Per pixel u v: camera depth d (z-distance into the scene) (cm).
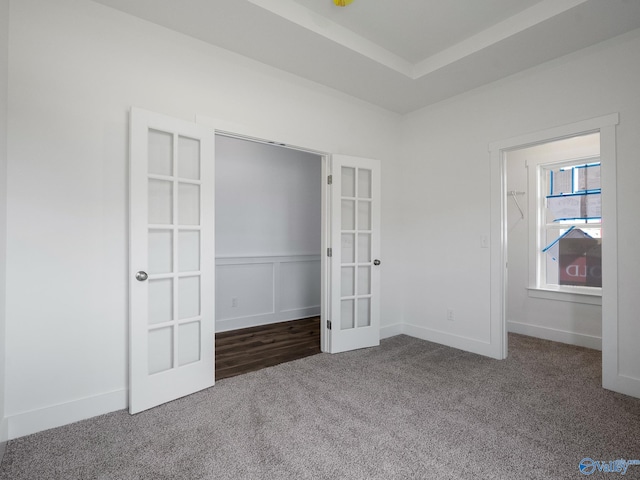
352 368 290
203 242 248
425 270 372
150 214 228
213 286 254
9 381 183
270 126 288
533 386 253
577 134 267
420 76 304
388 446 179
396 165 391
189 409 219
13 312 185
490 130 318
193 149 247
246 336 393
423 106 372
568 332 361
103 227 212
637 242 236
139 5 213
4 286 180
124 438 186
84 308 206
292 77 302
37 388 192
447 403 226
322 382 261
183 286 243
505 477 156
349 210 346
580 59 262
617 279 243
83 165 206
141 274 213
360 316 353
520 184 402
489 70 294
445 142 354
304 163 495
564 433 191
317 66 288
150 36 230
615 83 246
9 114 184
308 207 498
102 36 212
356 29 259
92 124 209
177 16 224
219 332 409
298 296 486
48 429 194
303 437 187
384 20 247
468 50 269
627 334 240
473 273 331
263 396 237
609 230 246
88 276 207
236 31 240
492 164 316
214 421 204
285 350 342
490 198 318
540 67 285
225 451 175
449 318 350
